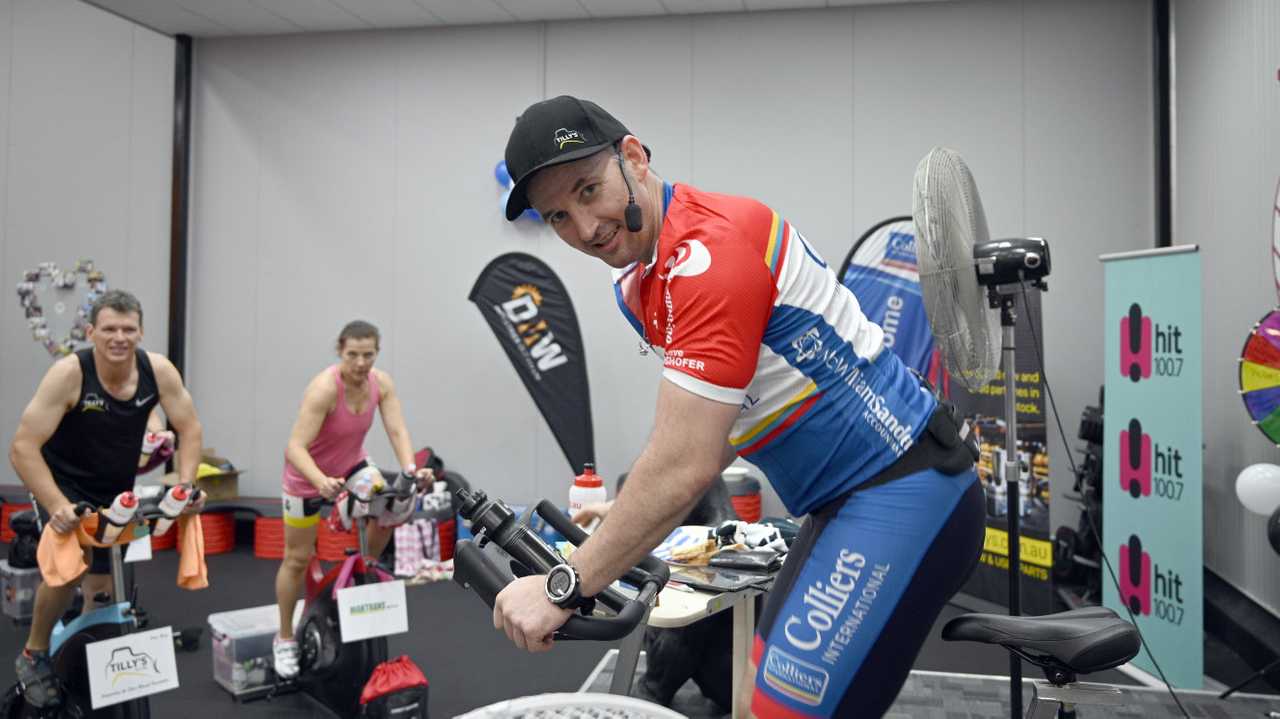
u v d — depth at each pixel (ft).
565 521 4.38
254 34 21.39
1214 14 14.76
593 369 20.10
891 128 18.89
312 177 21.36
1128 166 17.93
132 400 9.19
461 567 4.08
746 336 3.91
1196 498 11.28
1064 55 18.17
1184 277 11.46
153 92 21.93
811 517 4.73
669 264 4.09
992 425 15.44
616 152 4.08
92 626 7.92
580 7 19.44
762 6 19.08
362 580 9.89
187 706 10.67
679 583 7.00
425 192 20.90
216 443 21.72
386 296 21.04
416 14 20.04
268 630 11.22
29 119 22.35
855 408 4.37
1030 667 12.29
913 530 4.36
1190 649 11.33
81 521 7.82
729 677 9.82
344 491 10.23
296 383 21.44
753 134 19.44
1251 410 10.05
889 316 17.06
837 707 4.38
